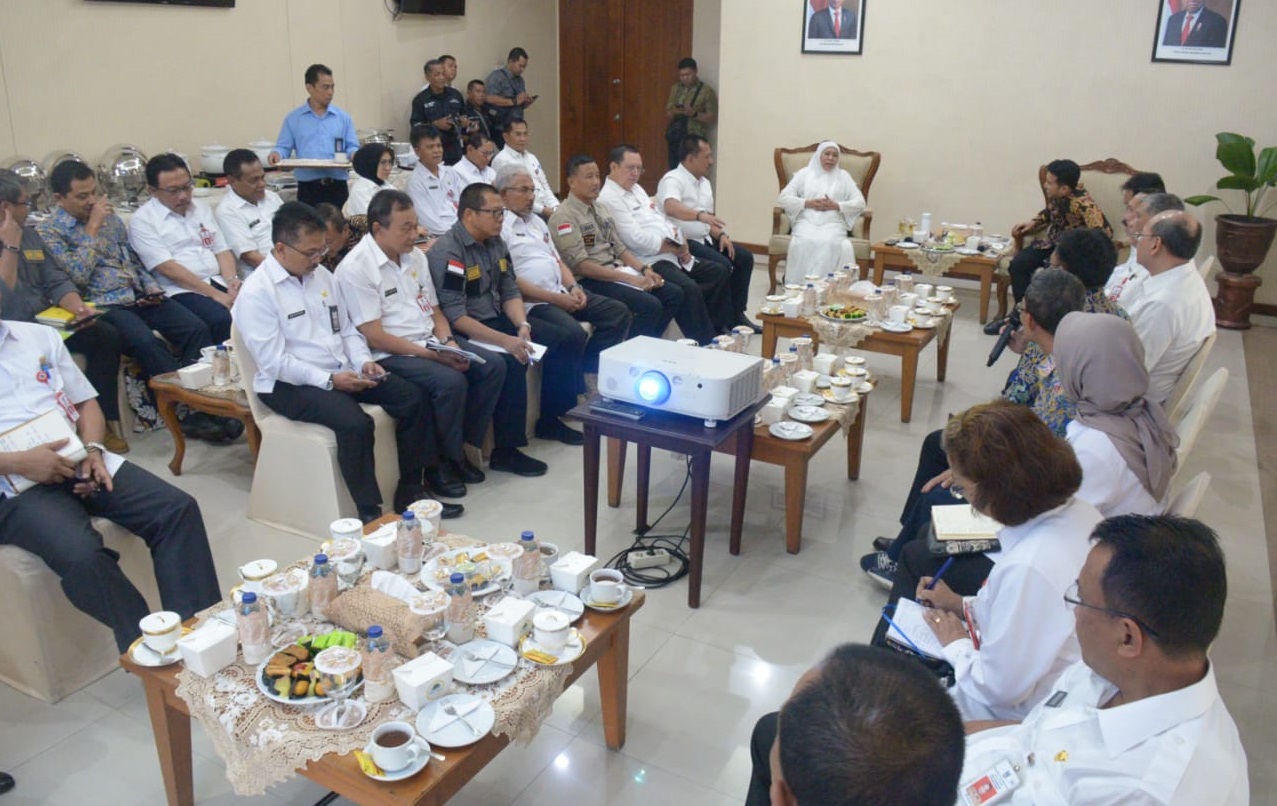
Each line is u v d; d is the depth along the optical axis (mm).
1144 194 3779
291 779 2047
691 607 2764
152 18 5492
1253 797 2090
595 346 4332
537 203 6074
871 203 6938
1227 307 5805
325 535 3111
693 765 2135
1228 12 5621
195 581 2379
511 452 3701
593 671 2475
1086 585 1274
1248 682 2510
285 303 3078
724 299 5316
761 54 7000
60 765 2092
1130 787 1201
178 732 1867
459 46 7945
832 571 2994
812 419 3098
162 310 3979
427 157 5359
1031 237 5938
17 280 3527
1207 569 1179
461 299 3686
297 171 5520
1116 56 5969
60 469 2270
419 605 1839
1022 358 3037
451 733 1600
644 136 9125
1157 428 2186
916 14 6430
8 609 2264
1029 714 1513
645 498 3195
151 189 4152
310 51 6559
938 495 2645
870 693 869
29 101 4977
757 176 7297
